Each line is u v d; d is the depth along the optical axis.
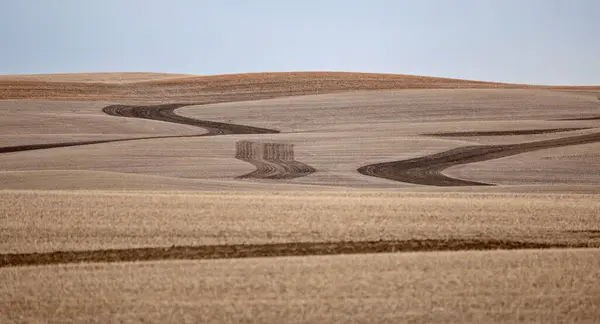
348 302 38.00
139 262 45.25
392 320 35.69
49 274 42.66
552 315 36.34
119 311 36.69
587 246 51.72
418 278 41.88
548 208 62.81
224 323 35.16
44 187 94.19
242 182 108.75
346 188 105.44
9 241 50.50
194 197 67.12
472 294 39.28
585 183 121.62
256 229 54.00
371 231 53.78
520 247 51.28
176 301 38.03
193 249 49.28
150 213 58.78
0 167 131.62
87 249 49.03
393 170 133.12
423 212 60.22
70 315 36.25
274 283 40.91
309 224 55.50
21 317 35.97
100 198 65.69
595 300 38.47
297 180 123.06
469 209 61.78
